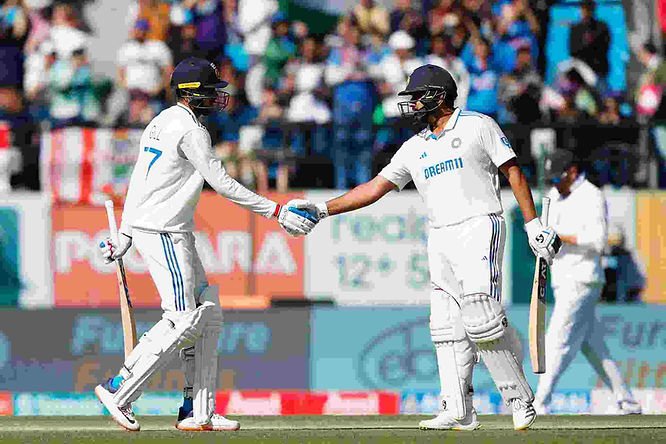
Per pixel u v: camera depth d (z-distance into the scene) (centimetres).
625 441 2392
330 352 4244
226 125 4656
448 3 4722
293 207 2659
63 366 4222
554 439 2431
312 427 2898
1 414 3966
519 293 4397
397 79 4625
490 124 2589
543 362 2591
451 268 2638
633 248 4444
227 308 4259
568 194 3719
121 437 2488
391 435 2530
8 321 4228
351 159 4575
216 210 4425
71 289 4409
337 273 4419
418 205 4425
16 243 4419
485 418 3294
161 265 2580
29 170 4681
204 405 2645
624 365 4250
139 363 2592
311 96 4659
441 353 2691
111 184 4456
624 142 4697
